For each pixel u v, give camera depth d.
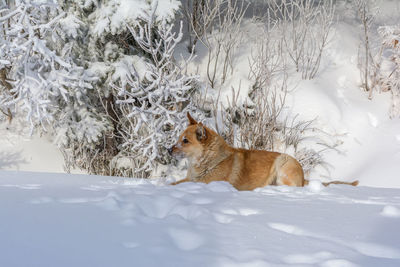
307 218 2.66
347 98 10.98
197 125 5.39
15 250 1.81
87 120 8.98
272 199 3.45
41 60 8.03
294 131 10.08
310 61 11.70
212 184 4.01
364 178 8.95
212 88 10.91
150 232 2.16
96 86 8.71
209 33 12.46
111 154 9.66
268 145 9.73
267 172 5.36
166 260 1.77
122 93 7.68
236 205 3.05
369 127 10.32
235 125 10.16
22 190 3.51
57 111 9.23
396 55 10.83
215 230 2.26
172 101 8.46
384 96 11.16
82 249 1.87
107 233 2.13
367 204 3.33
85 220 2.37
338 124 10.32
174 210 2.76
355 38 12.64
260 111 9.80
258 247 1.98
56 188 3.77
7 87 9.10
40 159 9.17
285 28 11.66
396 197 3.92
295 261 1.82
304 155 9.50
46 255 1.77
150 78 8.31
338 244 2.08
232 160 5.38
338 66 11.78
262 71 10.60
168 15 8.51
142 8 8.39
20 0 7.01
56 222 2.30
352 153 9.73
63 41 8.66
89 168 9.27
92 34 8.67
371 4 13.94
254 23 12.90
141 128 9.02
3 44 7.27
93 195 3.25
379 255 1.98
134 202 2.86
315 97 10.69
